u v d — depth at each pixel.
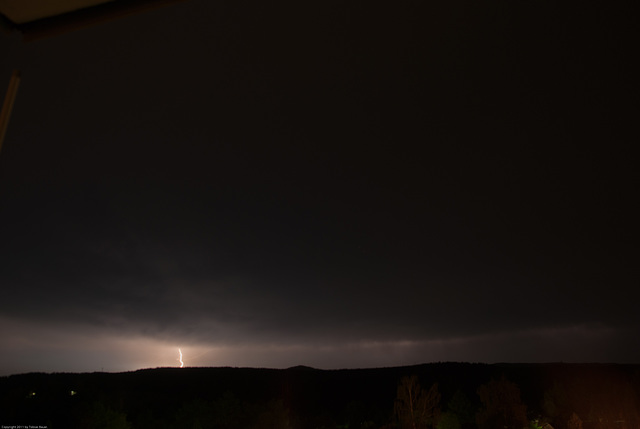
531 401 67.81
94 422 38.31
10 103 2.72
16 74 2.80
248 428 43.69
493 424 41.03
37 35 3.06
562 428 47.09
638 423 45.22
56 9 2.97
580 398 52.78
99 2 2.96
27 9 2.95
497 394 43.16
